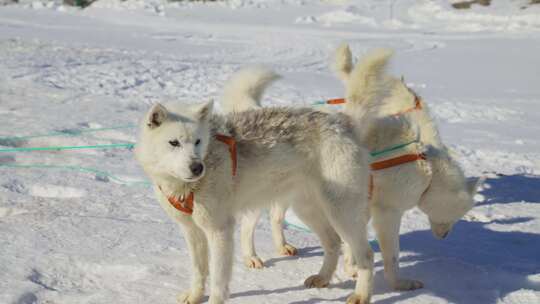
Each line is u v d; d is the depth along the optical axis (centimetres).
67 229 542
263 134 431
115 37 2241
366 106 466
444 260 514
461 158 915
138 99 1216
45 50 1784
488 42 2303
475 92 1461
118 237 528
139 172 734
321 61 1906
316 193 449
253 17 2977
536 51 2097
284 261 509
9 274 442
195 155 392
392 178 469
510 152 943
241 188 427
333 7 3191
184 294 428
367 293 431
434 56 2016
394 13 2970
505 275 481
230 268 412
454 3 3009
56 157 795
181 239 530
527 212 683
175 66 1588
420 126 496
